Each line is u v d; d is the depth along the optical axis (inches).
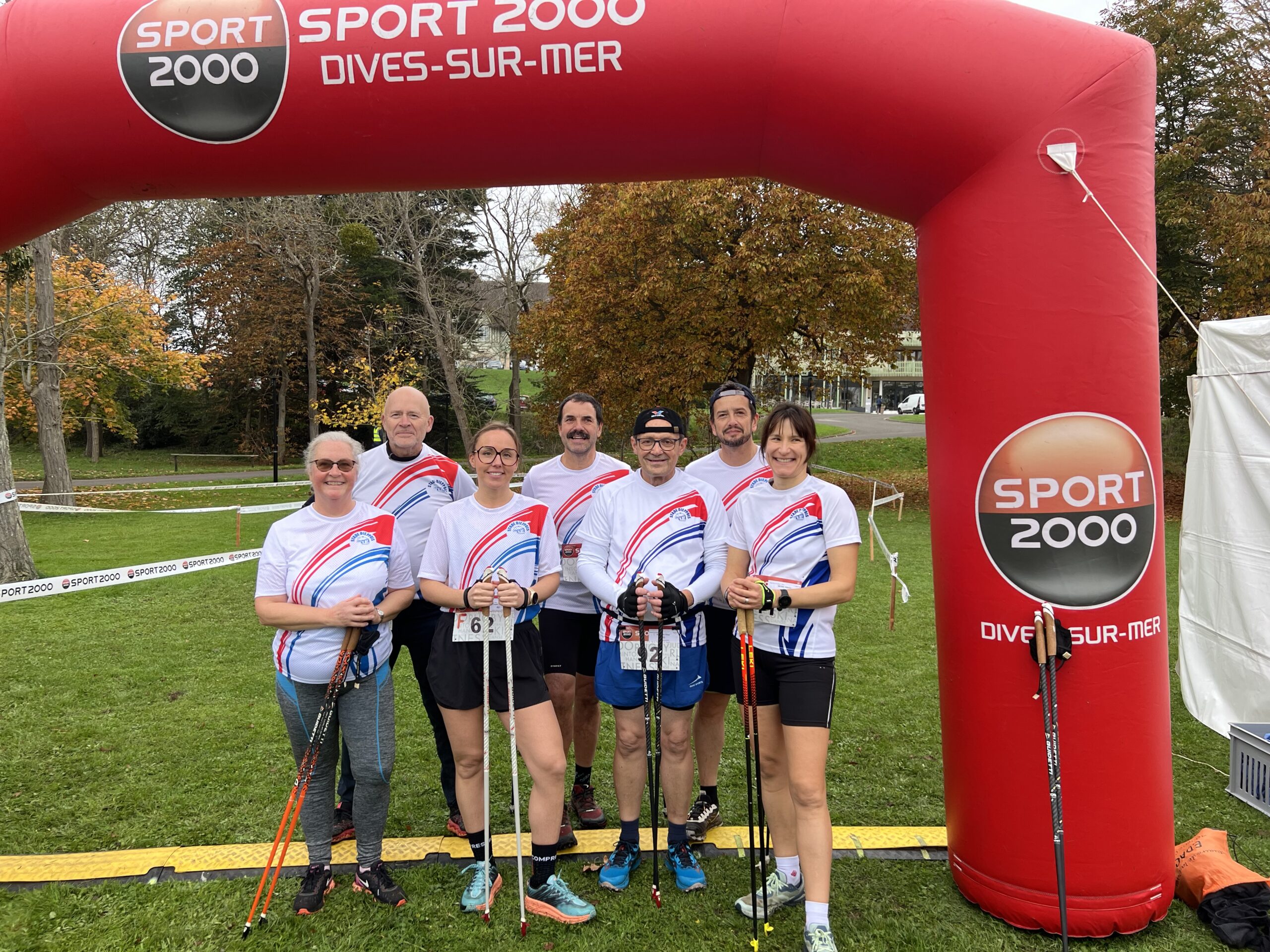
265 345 1029.2
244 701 180.2
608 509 108.5
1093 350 94.2
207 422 1196.5
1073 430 94.6
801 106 97.2
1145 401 96.7
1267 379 149.9
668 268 488.4
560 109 99.1
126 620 254.1
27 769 143.9
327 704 98.9
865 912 101.4
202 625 248.1
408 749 157.1
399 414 118.4
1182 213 507.5
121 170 106.1
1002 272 95.3
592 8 95.9
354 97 99.7
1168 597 284.5
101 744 155.3
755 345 500.7
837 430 1037.8
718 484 123.9
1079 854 95.4
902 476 704.4
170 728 163.9
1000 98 93.0
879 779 140.9
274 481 748.0
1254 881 98.8
